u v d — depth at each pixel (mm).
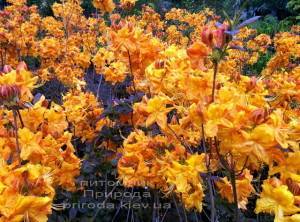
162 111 1812
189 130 1955
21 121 1818
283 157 1478
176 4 12039
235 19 1539
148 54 2387
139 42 2348
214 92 1605
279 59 4699
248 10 12844
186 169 1648
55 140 1966
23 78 1732
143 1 10867
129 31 2326
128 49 2344
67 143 2102
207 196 2393
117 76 3178
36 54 4828
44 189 1497
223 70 4086
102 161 2596
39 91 4648
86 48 5621
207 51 1548
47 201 1306
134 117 2492
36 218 1312
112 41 2393
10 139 1812
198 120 1532
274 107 2363
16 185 1326
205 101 1590
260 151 1407
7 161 1862
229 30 1528
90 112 2910
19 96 1652
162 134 2262
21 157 1720
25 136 1736
